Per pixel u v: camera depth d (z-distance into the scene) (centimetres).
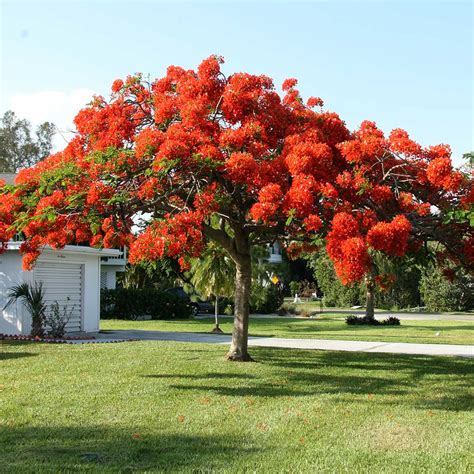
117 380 1046
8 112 5622
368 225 933
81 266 2109
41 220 988
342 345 1706
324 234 977
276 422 781
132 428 746
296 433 734
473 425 778
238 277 1289
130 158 1010
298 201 924
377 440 710
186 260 1400
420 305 4369
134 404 869
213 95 1117
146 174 977
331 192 936
